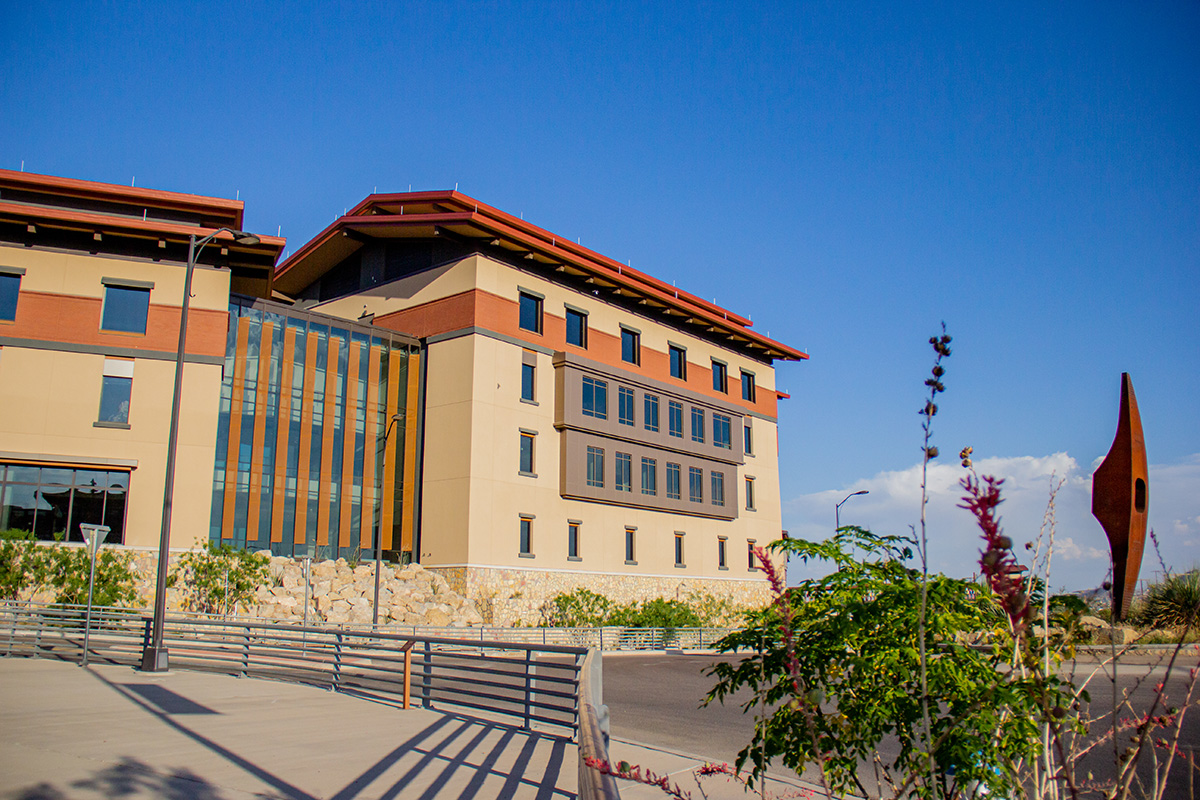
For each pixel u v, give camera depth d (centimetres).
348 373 3994
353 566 3722
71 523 3127
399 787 840
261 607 3291
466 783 860
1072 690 377
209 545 3275
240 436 3628
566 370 4228
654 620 4209
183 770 890
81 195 3422
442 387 4025
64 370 3209
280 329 3819
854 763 439
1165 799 764
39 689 1541
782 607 388
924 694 312
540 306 4269
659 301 4734
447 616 3522
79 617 2495
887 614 441
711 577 4925
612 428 4397
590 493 4238
